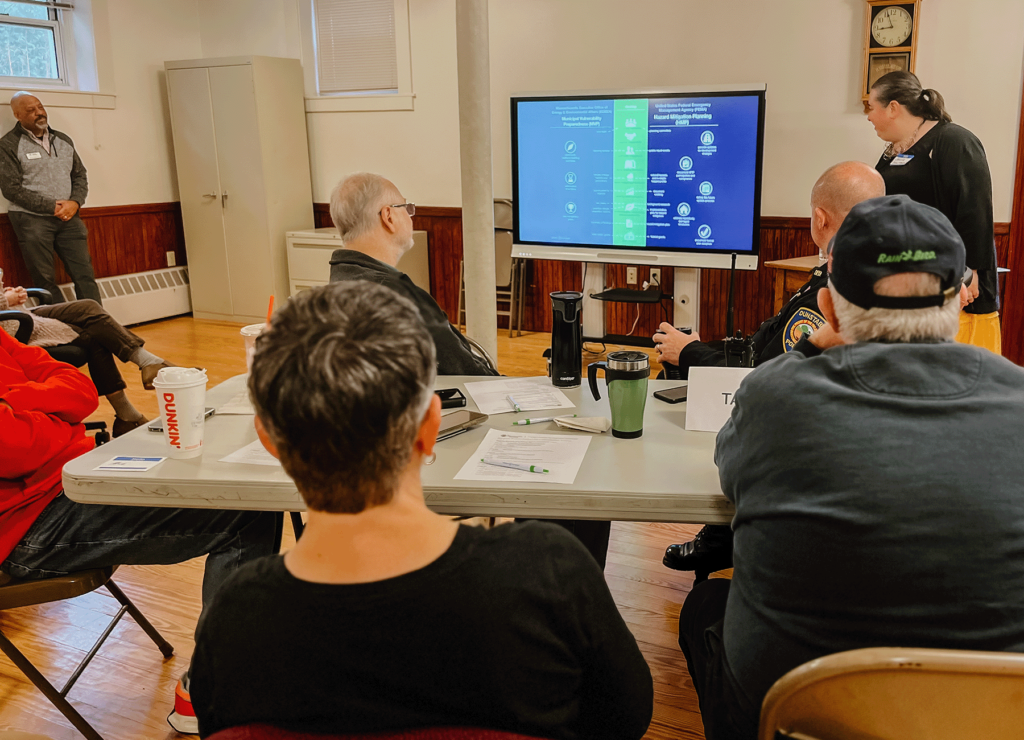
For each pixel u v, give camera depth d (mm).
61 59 5926
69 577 1604
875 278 1020
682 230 4859
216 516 1620
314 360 681
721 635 1236
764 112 4496
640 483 1327
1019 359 4477
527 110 5090
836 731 854
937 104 3107
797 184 4852
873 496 929
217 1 6527
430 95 5879
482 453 1478
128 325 6238
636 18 5117
